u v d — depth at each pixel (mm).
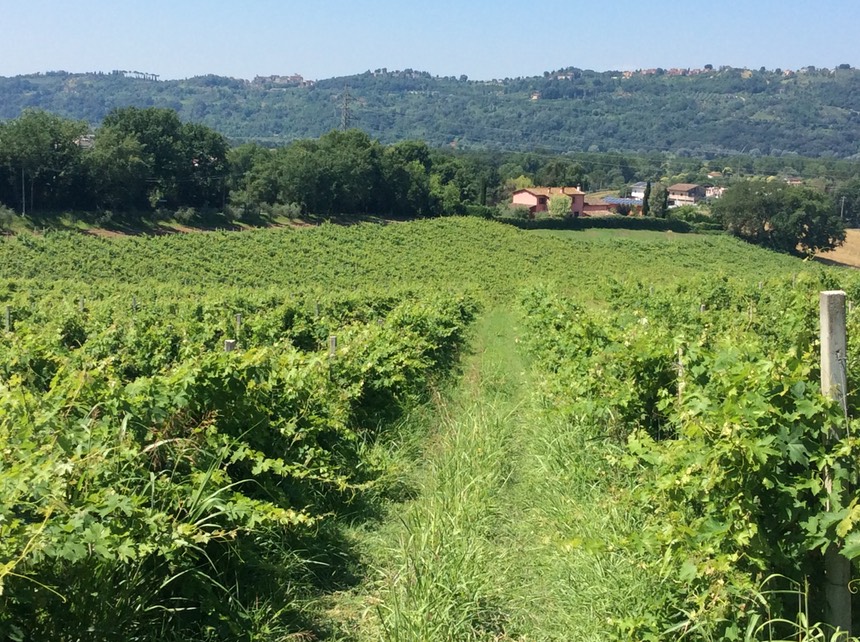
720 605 3752
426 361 13164
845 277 24391
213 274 51969
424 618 4461
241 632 4363
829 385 3818
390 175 88250
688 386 5715
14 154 63250
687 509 4516
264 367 6805
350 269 57656
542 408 9336
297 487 6246
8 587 3279
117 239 57531
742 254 75188
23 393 4785
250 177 82812
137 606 3957
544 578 5344
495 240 73188
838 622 3783
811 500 3920
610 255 71438
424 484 7352
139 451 4859
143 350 10680
